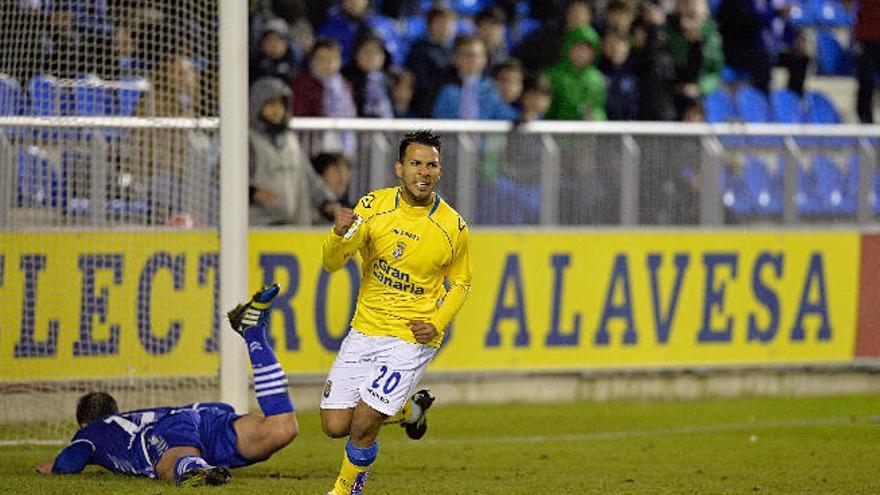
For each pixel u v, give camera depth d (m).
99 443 26.11
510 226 40.50
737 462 31.09
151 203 35.75
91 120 35.16
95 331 35.28
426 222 22.66
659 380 42.03
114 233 35.41
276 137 38.34
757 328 42.88
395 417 24.30
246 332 25.41
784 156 43.00
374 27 49.94
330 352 38.88
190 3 35.50
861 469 30.03
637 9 47.94
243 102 31.42
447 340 40.06
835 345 43.72
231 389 31.16
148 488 24.44
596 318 41.34
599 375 41.50
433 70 43.91
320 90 41.59
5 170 34.62
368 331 22.81
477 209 40.19
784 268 43.00
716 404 41.53
